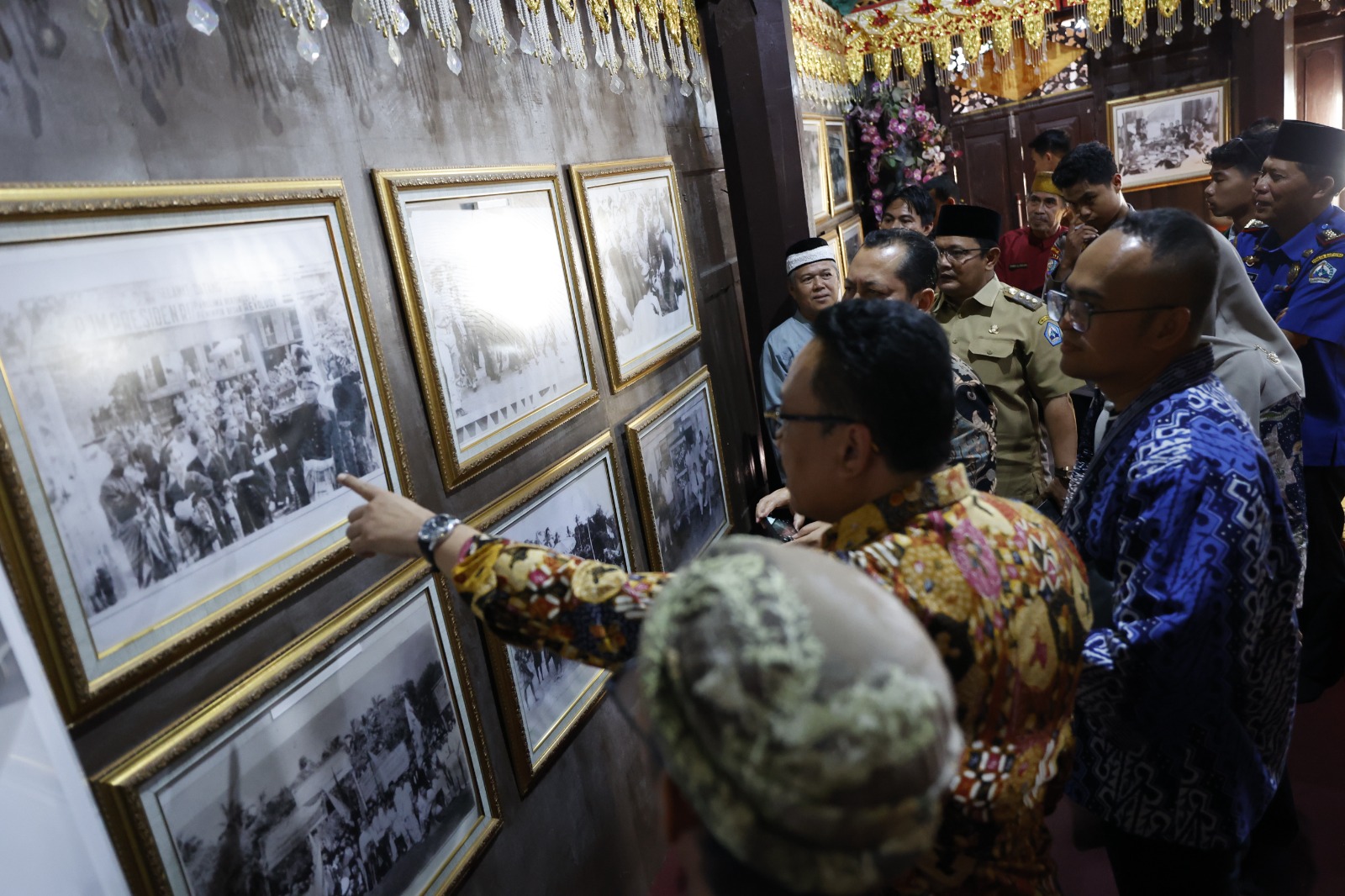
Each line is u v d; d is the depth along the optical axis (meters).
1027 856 1.02
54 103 1.05
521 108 2.08
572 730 2.09
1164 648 1.32
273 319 1.33
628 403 2.54
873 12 5.56
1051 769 1.02
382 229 1.60
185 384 1.18
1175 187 6.11
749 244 3.68
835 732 0.53
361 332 1.51
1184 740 1.45
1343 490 2.76
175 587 1.15
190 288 1.20
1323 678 2.84
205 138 1.25
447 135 1.81
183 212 1.18
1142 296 1.44
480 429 1.83
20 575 0.97
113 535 1.07
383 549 1.28
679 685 0.57
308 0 1.40
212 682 1.21
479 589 1.16
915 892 0.98
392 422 1.56
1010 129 6.42
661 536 2.63
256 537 1.28
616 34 2.60
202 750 1.18
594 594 1.11
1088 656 1.38
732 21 3.49
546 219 2.13
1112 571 1.51
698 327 3.06
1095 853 2.37
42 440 1.00
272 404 1.32
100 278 1.08
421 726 1.61
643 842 2.49
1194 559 1.33
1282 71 5.64
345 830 1.42
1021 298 2.81
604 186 2.44
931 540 0.98
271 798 1.28
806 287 3.12
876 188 5.88
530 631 1.15
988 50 6.28
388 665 1.54
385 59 1.64
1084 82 6.18
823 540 1.06
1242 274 2.13
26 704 0.93
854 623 0.56
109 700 1.05
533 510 1.98
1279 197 2.85
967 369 2.06
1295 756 2.63
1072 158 3.31
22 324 0.99
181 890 1.13
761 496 3.84
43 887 0.93
